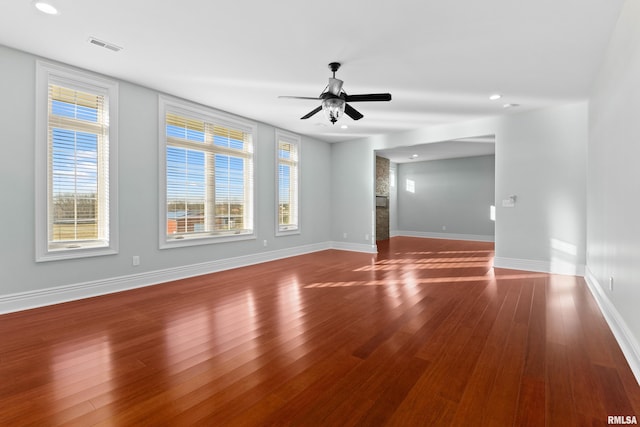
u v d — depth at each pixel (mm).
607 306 2961
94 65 3498
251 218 5664
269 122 5820
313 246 7156
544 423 1563
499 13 2518
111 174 3803
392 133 6641
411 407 1698
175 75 3764
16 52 3146
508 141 5234
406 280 4492
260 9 2500
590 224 4156
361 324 2865
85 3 2424
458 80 3840
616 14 2506
